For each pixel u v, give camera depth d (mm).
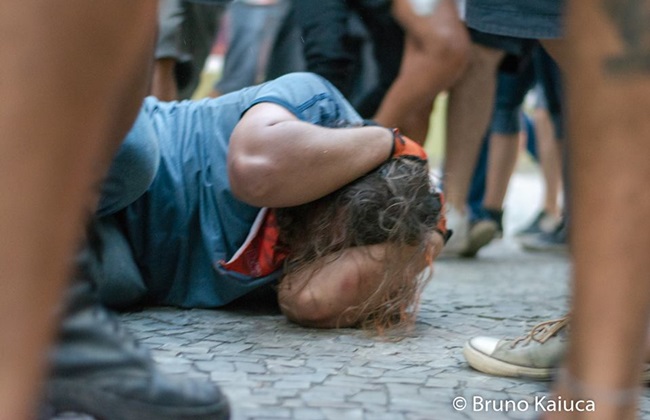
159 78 3637
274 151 2125
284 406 1563
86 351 1270
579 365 1117
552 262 4105
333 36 3123
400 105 3168
